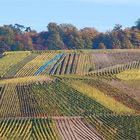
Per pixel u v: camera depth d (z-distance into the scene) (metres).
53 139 154.62
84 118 175.88
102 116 178.62
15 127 165.75
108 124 170.50
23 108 185.75
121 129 166.50
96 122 172.12
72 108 185.38
